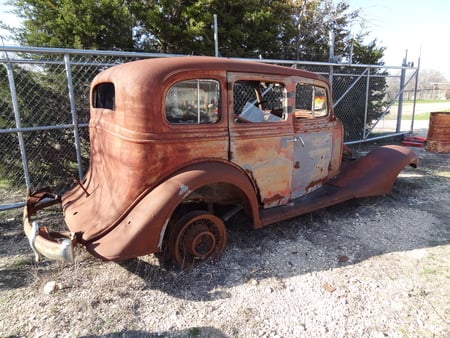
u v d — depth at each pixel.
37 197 3.43
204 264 3.07
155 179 2.71
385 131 11.58
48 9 7.52
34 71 4.96
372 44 10.59
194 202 3.32
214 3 8.32
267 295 2.70
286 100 3.44
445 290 2.76
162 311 2.51
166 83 2.66
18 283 2.85
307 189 3.90
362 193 4.10
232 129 3.02
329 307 2.56
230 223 3.88
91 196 3.21
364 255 3.32
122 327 2.34
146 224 2.54
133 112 2.65
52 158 5.26
